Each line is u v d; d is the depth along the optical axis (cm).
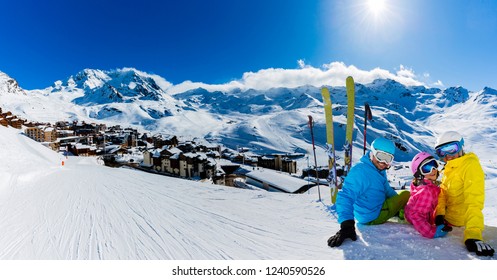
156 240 463
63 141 10619
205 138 19362
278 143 17775
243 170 3406
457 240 300
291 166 6794
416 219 315
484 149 19138
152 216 628
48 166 2214
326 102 754
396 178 5466
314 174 4547
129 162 6188
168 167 5538
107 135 11800
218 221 553
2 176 1332
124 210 703
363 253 302
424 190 317
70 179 1411
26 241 494
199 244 429
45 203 843
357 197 356
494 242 294
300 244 380
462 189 310
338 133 18288
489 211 504
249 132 19562
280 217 561
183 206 717
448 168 325
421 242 303
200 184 1138
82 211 713
